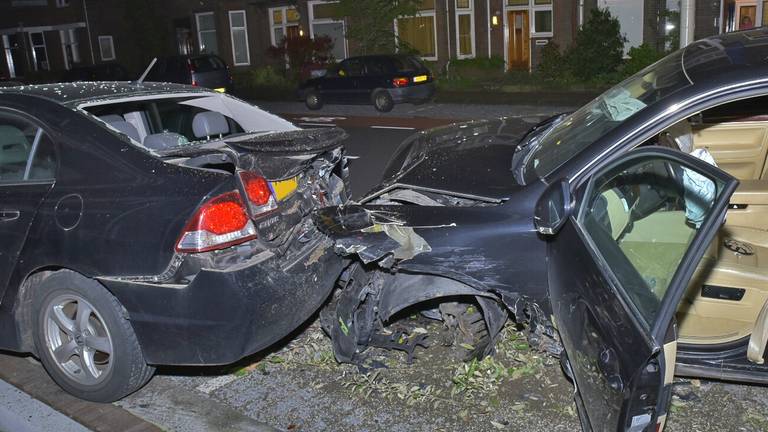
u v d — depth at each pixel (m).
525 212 3.47
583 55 20.62
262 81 25.95
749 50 3.46
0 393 4.01
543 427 3.55
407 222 3.66
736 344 3.48
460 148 4.33
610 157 3.19
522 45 24.16
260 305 3.52
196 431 3.60
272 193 3.71
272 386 4.04
